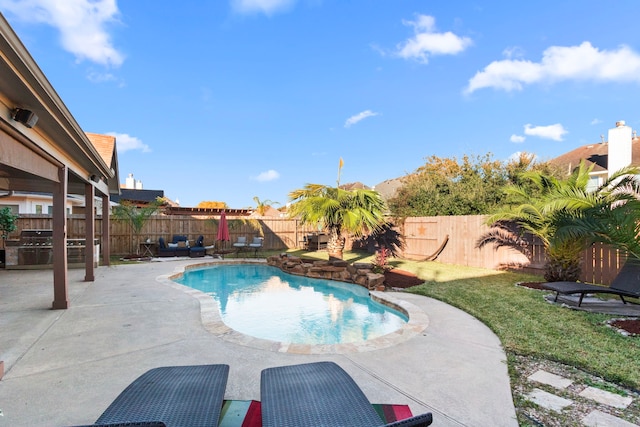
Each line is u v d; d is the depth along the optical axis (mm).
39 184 8273
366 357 3951
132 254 14641
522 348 4211
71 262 10953
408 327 5059
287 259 12055
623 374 3492
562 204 7035
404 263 12672
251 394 3078
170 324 5145
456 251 12398
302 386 2404
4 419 2678
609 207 6121
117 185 12547
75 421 2664
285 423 1975
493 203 13906
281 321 6359
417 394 3105
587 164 19375
